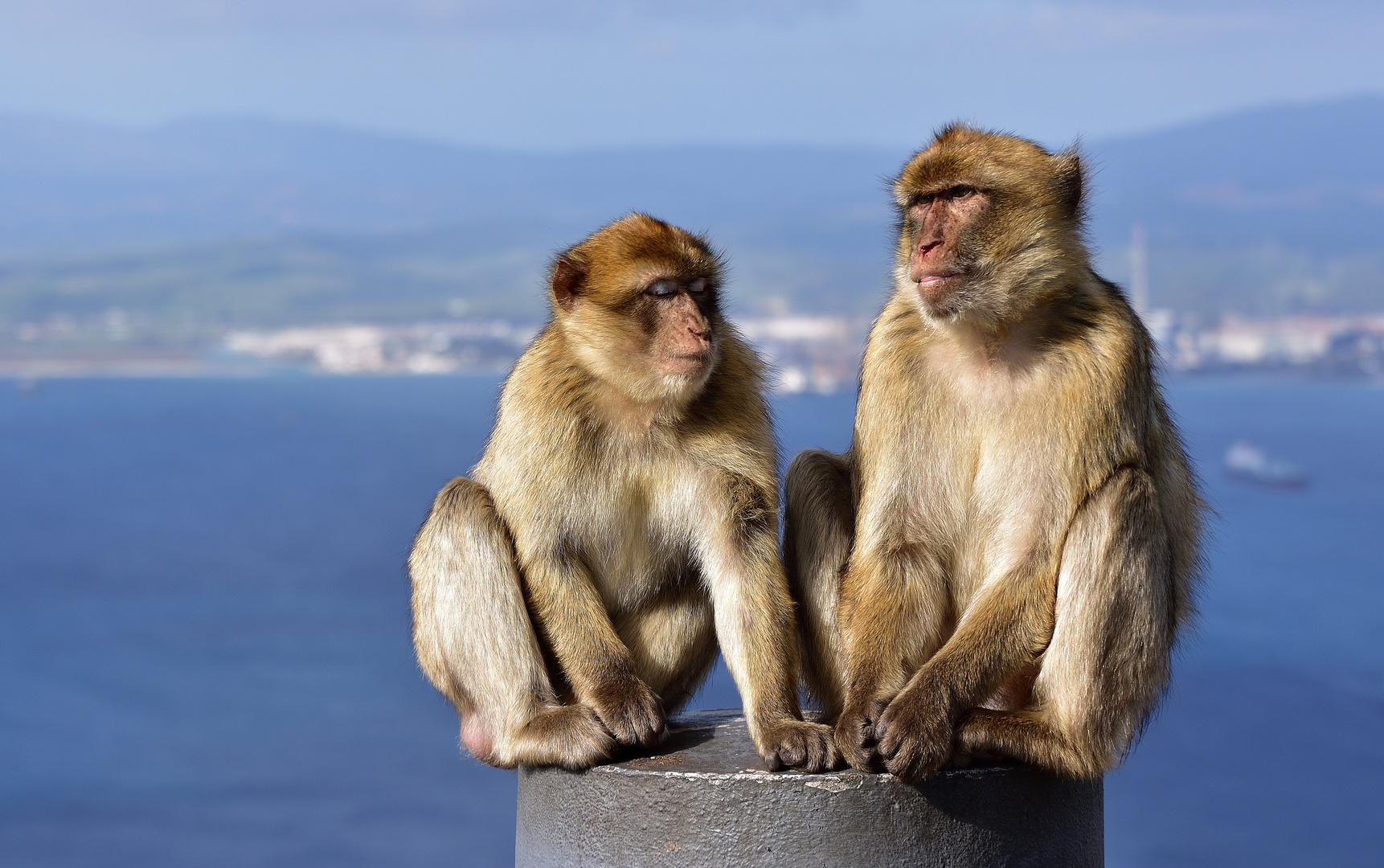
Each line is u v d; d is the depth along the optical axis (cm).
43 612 11200
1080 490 539
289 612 11375
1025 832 494
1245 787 6353
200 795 6875
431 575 586
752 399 606
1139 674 519
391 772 7431
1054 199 563
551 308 621
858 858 471
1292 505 15075
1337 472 17075
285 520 15662
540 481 583
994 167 560
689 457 596
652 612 616
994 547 562
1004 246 555
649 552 615
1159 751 7012
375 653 10094
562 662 566
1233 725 7462
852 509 600
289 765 7475
